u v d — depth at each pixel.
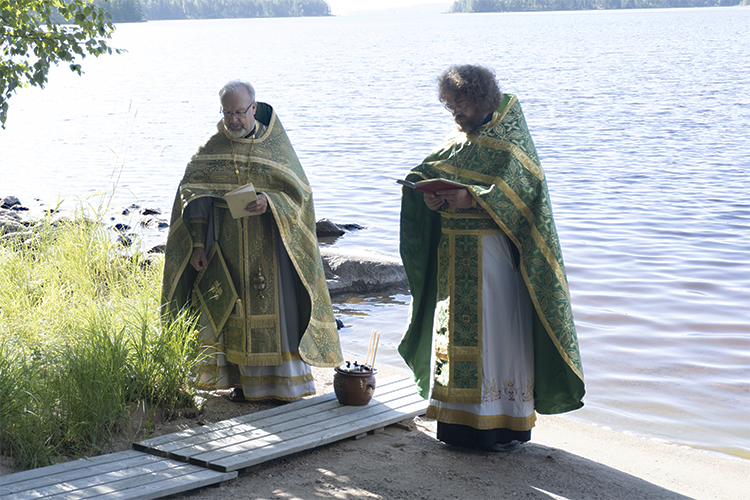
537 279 4.24
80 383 4.41
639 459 4.60
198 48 122.81
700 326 7.78
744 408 5.89
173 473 3.91
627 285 9.15
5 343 4.86
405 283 9.62
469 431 4.43
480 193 4.15
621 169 17.89
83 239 8.12
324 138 24.20
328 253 9.81
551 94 39.72
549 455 4.50
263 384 5.06
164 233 11.69
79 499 3.57
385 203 14.44
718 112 30.20
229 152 4.95
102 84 51.28
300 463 4.23
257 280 4.93
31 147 22.17
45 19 7.21
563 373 4.36
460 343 4.36
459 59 78.19
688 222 12.39
